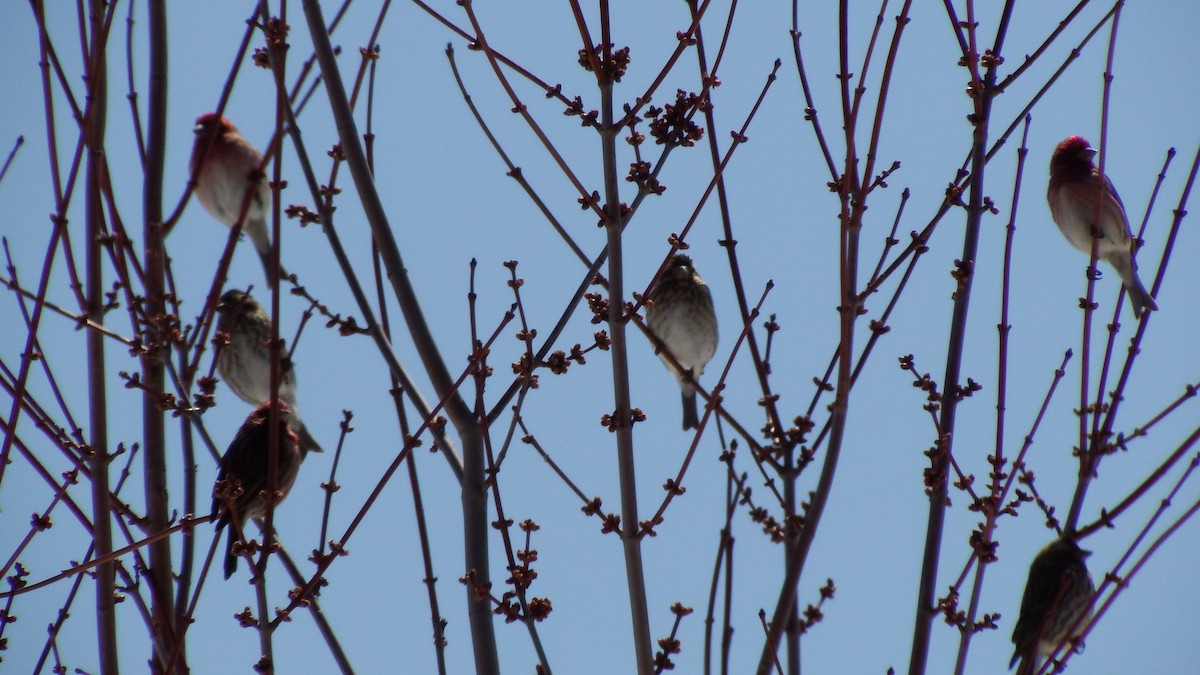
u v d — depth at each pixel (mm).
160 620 9500
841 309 9344
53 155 9586
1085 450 9414
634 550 9258
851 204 9625
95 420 9680
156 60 10484
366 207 10867
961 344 10195
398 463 9344
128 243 9664
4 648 10047
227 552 10883
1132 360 9555
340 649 9852
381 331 10773
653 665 9219
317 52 10984
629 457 9305
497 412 10242
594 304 9688
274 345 8477
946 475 9773
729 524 9992
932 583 9609
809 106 10555
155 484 9961
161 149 10227
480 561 9992
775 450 11102
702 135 9680
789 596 9141
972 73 10312
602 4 9266
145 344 9633
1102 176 9680
